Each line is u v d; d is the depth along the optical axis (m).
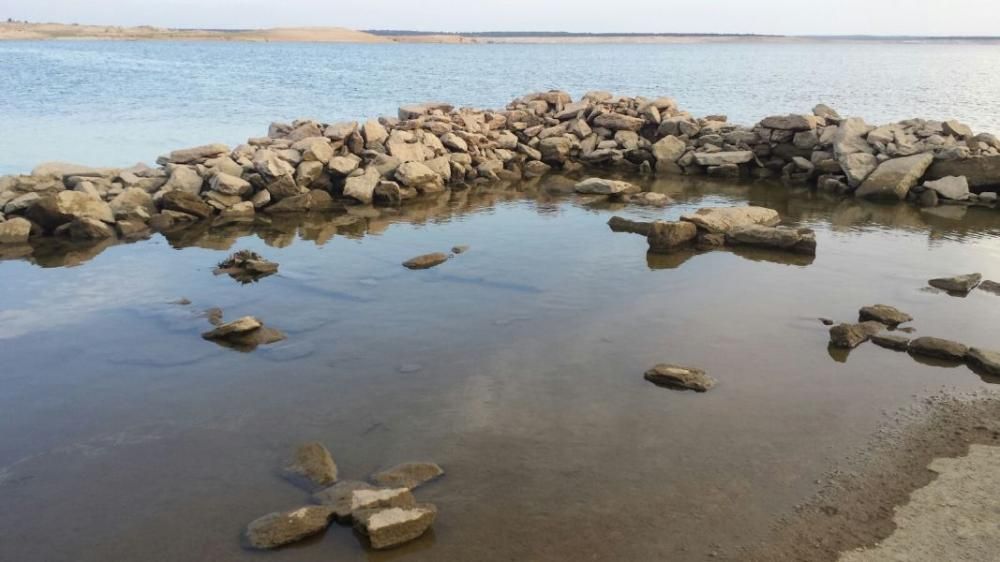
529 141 23.52
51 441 7.13
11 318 10.09
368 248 13.50
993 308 10.52
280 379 8.35
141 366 8.69
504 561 5.43
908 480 6.41
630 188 18.84
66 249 13.30
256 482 6.45
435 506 6.03
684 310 10.41
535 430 7.24
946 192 18.00
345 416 7.54
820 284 11.55
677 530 5.76
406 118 24.05
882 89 57.44
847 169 19.25
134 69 71.25
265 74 68.00
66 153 22.11
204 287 11.33
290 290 11.20
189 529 5.85
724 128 23.09
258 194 16.62
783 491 6.27
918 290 11.27
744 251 13.38
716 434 7.16
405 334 9.56
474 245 13.71
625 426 7.31
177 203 15.30
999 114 37.84
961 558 5.43
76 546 5.66
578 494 6.21
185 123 29.91
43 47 137.50
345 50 150.75
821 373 8.49
